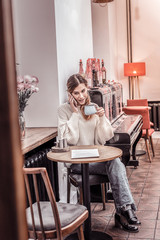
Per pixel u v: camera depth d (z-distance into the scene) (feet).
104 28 23.07
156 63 25.86
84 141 10.05
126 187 9.14
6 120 0.58
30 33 11.26
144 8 25.61
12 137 0.58
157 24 25.54
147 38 25.80
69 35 12.77
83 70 14.61
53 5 10.94
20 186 0.60
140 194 13.21
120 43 26.16
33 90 9.25
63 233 6.48
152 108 25.77
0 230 0.57
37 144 8.90
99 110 10.05
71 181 9.69
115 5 25.81
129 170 16.87
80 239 7.09
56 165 10.93
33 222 6.23
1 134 0.58
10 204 0.58
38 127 11.68
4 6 0.57
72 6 13.26
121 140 11.35
